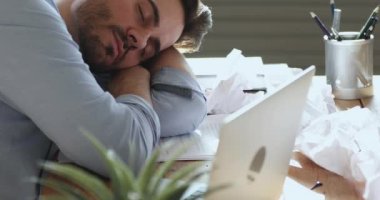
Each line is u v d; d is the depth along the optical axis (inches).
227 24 107.3
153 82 59.6
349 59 65.9
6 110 50.9
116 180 27.0
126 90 55.1
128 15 58.3
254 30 107.8
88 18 58.8
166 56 63.4
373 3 105.8
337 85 67.1
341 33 68.3
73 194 28.3
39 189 49.3
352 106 64.8
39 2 48.8
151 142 51.4
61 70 47.3
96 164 47.4
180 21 62.8
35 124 51.2
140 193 26.5
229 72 66.4
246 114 32.9
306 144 52.3
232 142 32.2
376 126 53.7
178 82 59.2
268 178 40.4
